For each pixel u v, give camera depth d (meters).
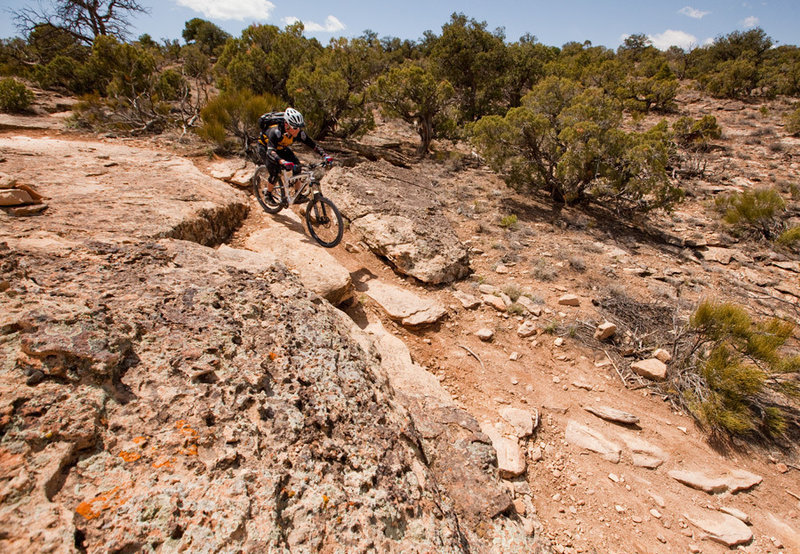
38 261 2.88
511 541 2.67
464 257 6.70
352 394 2.64
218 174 7.91
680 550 3.12
